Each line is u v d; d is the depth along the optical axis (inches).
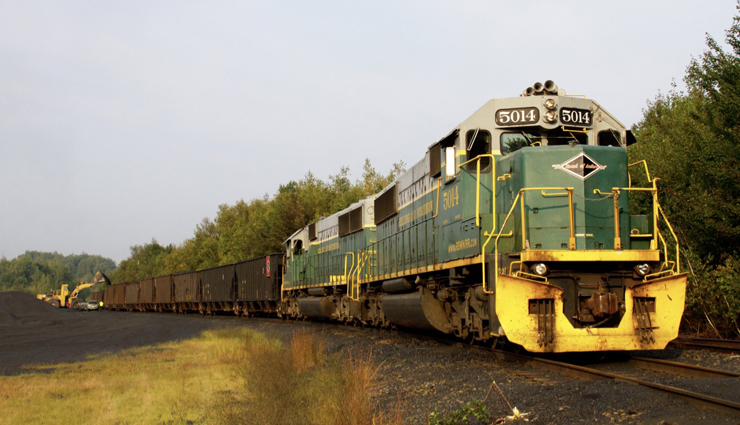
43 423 372.8
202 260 3065.9
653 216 442.6
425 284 613.3
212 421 353.1
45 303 2773.1
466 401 327.6
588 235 438.0
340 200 1932.8
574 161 444.5
